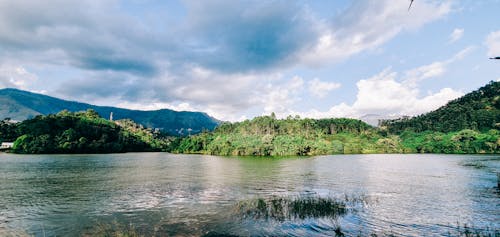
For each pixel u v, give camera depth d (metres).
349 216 29.20
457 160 117.50
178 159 137.25
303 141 179.75
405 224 27.02
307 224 26.39
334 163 104.31
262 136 189.88
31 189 49.03
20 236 24.69
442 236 23.92
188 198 39.97
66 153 193.75
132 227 26.50
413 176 64.50
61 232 25.64
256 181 56.78
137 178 63.12
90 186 51.91
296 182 55.19
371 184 52.44
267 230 24.86
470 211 32.34
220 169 83.31
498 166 88.50
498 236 23.47
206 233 24.41
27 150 179.38
